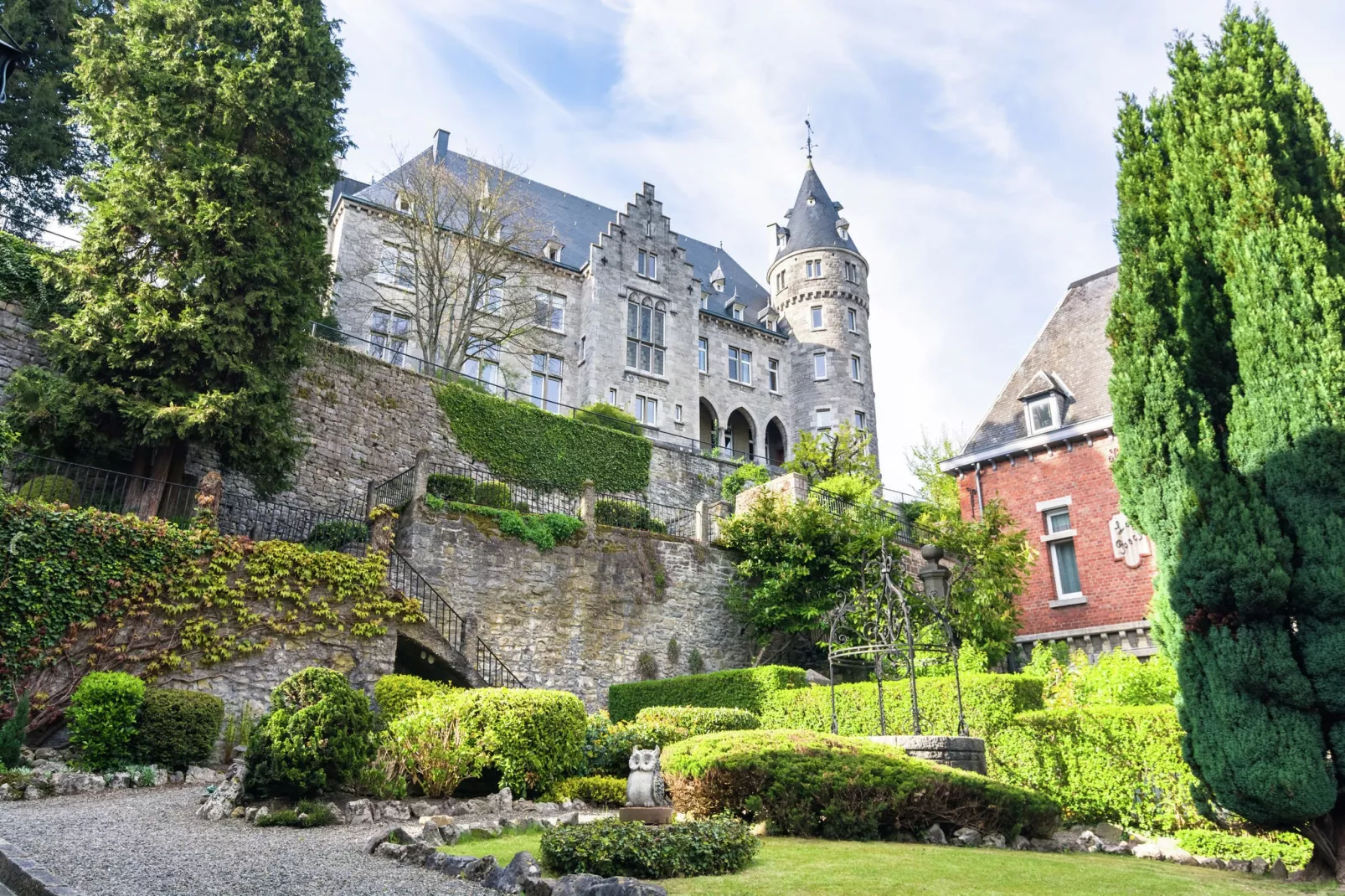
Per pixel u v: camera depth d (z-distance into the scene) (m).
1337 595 7.83
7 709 10.15
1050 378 21.83
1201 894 6.38
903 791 8.34
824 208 47.09
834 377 42.91
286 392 16.92
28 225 23.05
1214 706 8.40
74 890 4.66
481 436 24.12
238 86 16.77
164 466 14.98
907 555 22.02
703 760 8.69
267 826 7.70
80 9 22.62
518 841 7.48
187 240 15.56
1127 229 10.36
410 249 30.00
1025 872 6.68
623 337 37.12
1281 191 9.19
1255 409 8.73
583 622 18.44
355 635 13.72
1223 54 10.50
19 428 13.51
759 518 21.45
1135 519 9.73
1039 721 11.80
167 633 11.84
